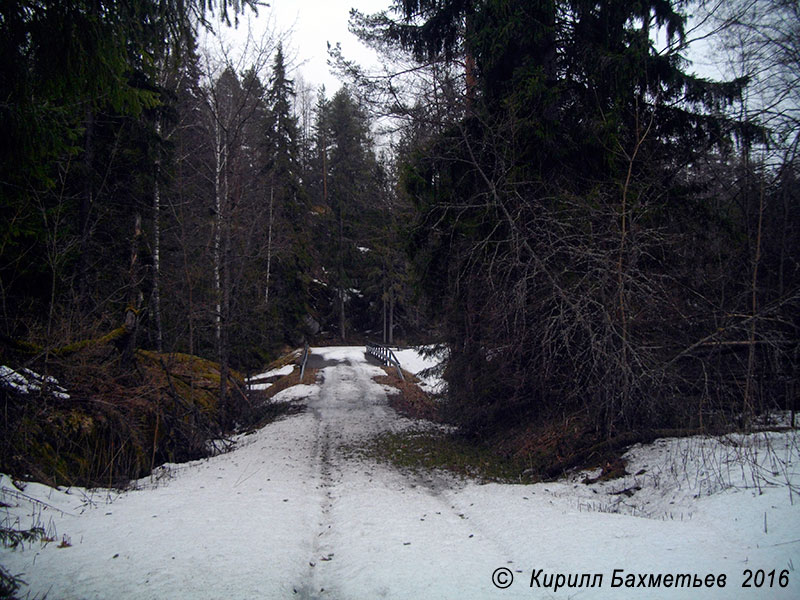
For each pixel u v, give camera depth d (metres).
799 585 3.92
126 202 14.18
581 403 10.09
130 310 10.90
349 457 10.20
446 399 13.31
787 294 8.17
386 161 25.00
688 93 9.69
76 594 4.00
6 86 5.25
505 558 4.95
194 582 4.28
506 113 10.03
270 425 13.82
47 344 8.65
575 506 6.74
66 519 6.03
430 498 7.59
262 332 18.70
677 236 8.68
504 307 9.31
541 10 9.53
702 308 9.05
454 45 12.33
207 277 15.27
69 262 11.67
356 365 28.78
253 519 6.19
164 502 6.96
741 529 5.12
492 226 10.20
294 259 33.62
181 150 15.94
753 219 9.66
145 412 10.13
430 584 4.34
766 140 9.30
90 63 5.53
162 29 6.88
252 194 15.97
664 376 8.05
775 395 8.70
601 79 9.24
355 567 4.85
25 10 5.06
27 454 7.41
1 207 7.81
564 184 9.84
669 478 6.96
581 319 8.07
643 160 9.19
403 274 40.50
